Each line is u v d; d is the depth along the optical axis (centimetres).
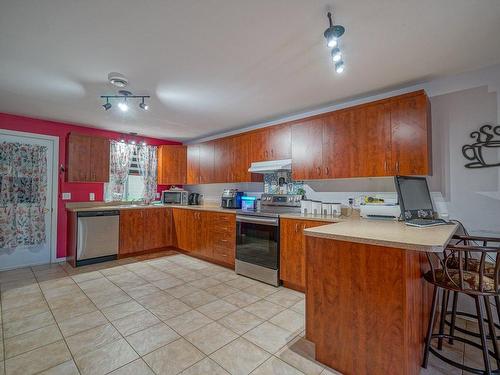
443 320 186
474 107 239
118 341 194
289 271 298
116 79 241
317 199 344
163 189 536
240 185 450
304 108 341
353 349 157
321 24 172
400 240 142
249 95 294
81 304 256
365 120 270
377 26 173
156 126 432
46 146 395
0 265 360
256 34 182
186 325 218
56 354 178
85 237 383
